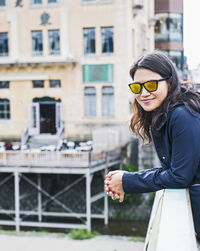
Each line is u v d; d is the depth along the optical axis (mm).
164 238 947
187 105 1697
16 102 25234
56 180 22266
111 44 23859
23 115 25203
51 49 24641
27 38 24719
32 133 25000
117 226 19703
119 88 23828
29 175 22203
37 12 24531
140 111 2252
